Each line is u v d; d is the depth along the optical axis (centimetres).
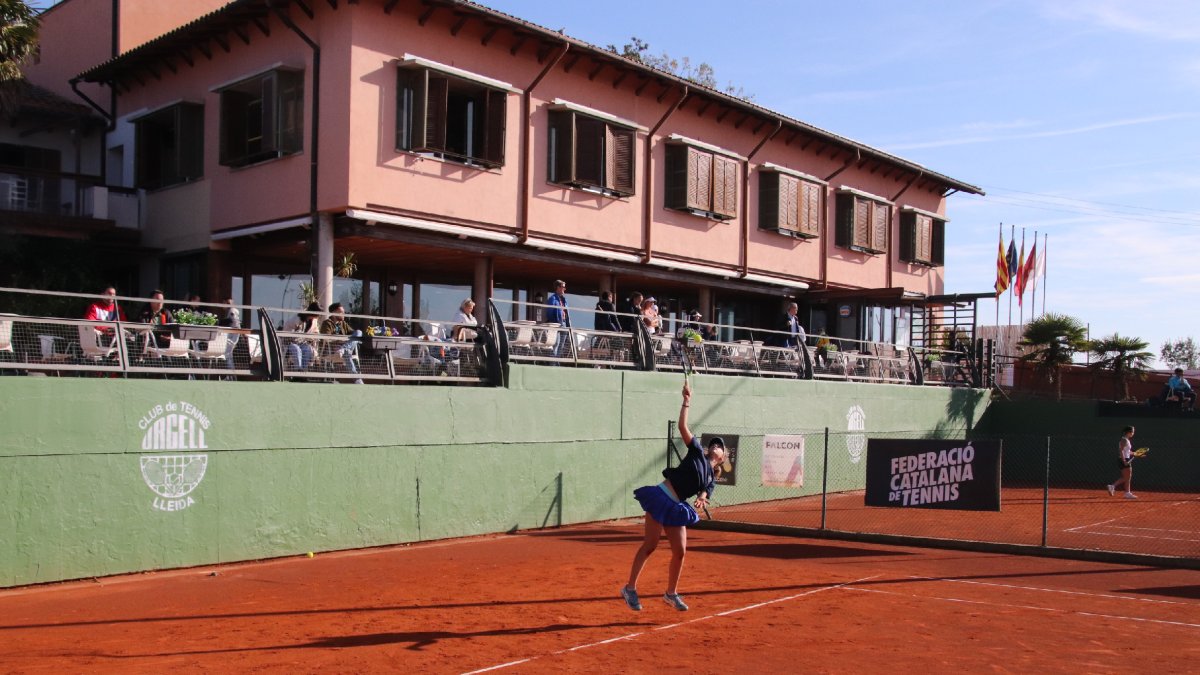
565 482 1831
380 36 1845
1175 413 2945
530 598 1126
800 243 2875
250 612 1028
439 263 2258
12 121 2264
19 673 765
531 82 2112
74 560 1194
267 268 2155
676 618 1027
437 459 1612
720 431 2170
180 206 2152
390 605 1075
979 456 1619
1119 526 1970
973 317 3241
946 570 1391
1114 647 930
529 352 1819
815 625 1005
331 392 1470
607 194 2283
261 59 1980
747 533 1775
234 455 1352
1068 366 3634
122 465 1240
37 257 2031
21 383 1155
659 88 2391
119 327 1290
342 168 1800
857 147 2948
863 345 2938
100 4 2405
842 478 2525
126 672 772
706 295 2686
